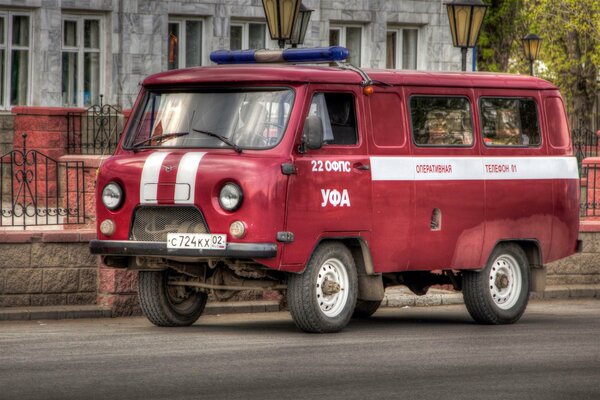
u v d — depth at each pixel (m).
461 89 29.86
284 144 26.58
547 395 20.20
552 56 93.88
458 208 29.52
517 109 31.03
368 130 27.98
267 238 26.14
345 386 20.62
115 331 27.72
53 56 57.44
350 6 66.31
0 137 51.53
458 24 43.56
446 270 30.80
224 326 29.20
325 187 27.03
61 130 48.19
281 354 23.91
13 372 21.52
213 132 27.27
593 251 39.28
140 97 28.44
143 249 27.05
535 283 31.50
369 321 31.23
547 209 31.39
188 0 61.19
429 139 29.14
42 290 31.41
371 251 27.95
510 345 25.80
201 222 26.64
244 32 63.72
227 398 19.50
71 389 20.02
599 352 24.84
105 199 27.59
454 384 20.98
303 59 28.91
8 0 55.97
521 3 99.44
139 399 19.34
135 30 59.81
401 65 69.44
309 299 26.88
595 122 96.44
